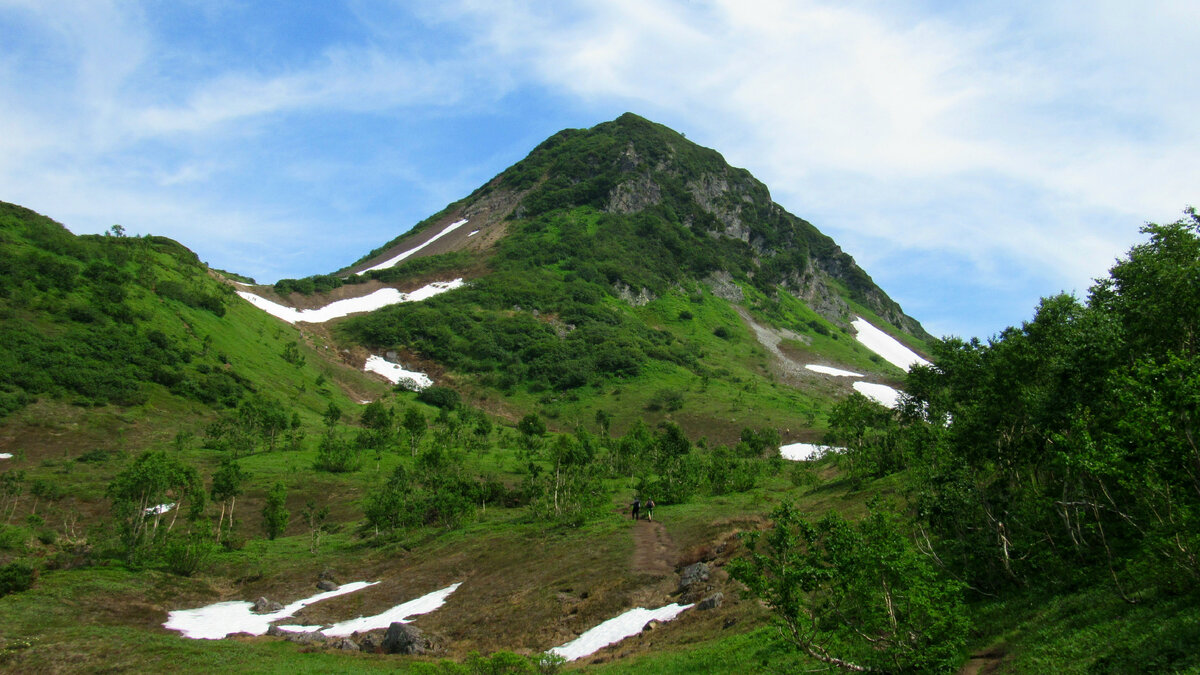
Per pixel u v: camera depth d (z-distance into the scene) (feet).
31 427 269.03
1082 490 63.10
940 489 73.77
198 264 586.45
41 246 406.00
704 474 215.51
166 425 304.30
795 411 469.57
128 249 476.13
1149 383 49.75
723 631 78.79
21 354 305.53
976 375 89.86
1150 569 51.75
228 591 150.82
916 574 51.13
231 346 418.51
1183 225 82.99
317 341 556.10
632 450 276.62
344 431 343.05
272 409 338.13
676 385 514.27
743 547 112.47
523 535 162.50
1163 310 65.41
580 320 630.74
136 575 146.20
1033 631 55.62
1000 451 71.82
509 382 516.73
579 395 499.92
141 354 348.38
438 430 345.10
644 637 87.51
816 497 162.81
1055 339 70.03
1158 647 43.06
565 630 99.35
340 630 118.52
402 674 84.84
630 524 156.35
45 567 148.05
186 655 95.45
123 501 162.91
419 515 193.88
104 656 95.09
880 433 173.06
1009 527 70.85
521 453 292.61
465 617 113.09
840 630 54.44
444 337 572.51
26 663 91.86
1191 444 46.50
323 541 191.11
